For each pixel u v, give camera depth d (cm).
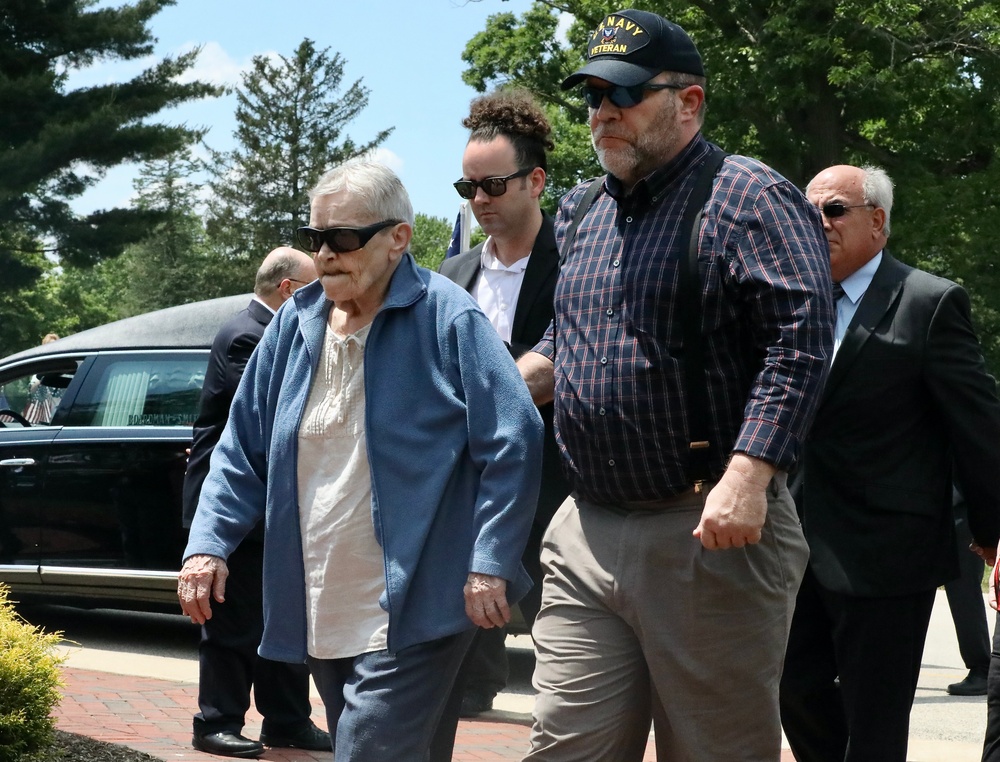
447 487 308
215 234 6575
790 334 285
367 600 307
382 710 298
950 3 2169
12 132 3625
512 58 2764
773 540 302
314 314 322
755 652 303
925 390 388
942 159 2405
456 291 318
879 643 384
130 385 784
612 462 307
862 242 403
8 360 823
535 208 479
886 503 383
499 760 509
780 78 2189
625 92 304
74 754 454
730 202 297
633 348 303
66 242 3747
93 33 3753
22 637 437
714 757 306
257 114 6500
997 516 385
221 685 495
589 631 314
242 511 326
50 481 779
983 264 2305
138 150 3675
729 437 300
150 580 750
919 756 537
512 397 307
